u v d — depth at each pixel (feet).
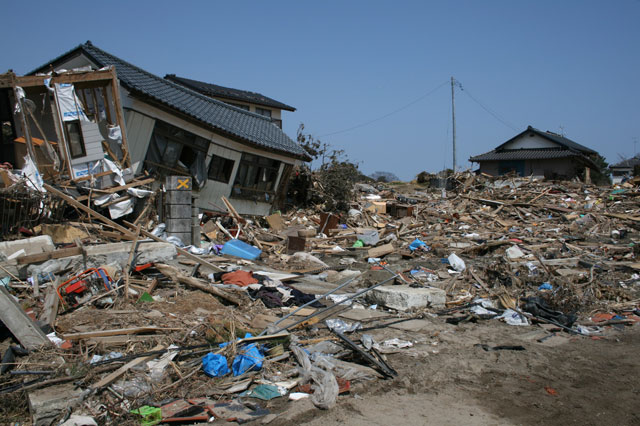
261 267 36.68
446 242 53.21
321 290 31.71
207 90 100.48
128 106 43.86
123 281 25.53
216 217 51.60
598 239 58.03
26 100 37.63
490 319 27.30
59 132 38.63
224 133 52.70
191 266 30.40
